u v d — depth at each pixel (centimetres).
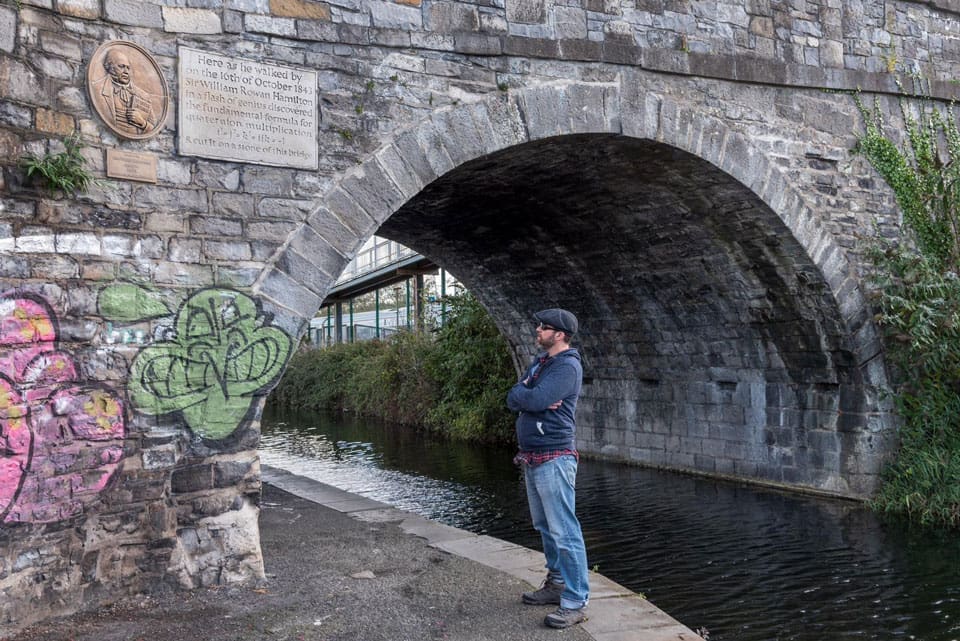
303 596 508
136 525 516
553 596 481
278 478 1020
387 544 641
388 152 645
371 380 2356
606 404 1434
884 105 994
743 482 1168
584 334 1411
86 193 518
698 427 1250
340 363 2795
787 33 903
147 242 540
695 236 1026
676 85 820
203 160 567
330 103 625
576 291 1332
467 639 427
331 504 828
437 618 461
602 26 764
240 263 576
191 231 558
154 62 550
